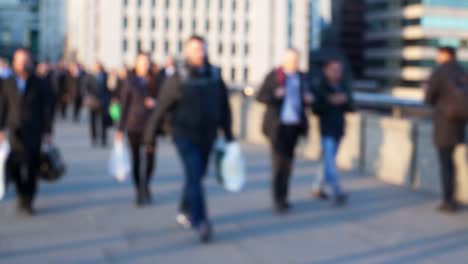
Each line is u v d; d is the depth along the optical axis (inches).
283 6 6087.6
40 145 311.9
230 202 357.4
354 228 297.7
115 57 5733.3
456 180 373.4
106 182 418.9
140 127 337.1
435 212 335.6
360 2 6604.3
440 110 326.0
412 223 309.4
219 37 6038.4
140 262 237.8
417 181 412.2
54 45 7780.5
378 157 461.7
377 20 6097.4
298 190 398.3
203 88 264.2
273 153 325.7
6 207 339.0
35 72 312.0
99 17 5772.6
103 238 273.4
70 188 396.5
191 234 282.5
